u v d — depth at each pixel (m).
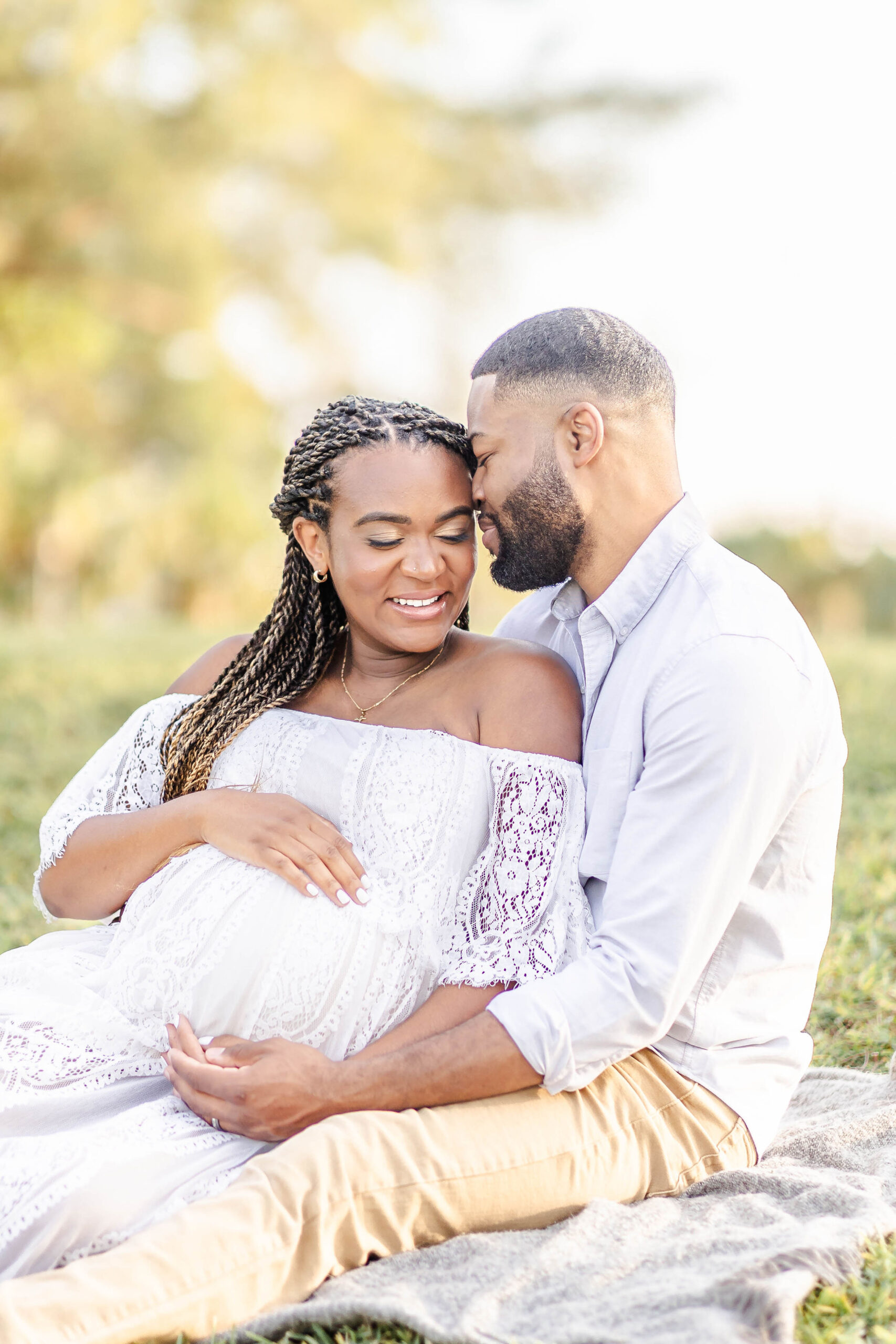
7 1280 1.93
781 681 2.29
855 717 6.91
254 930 2.32
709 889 2.24
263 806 2.42
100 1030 2.38
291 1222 2.00
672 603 2.43
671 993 2.23
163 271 20.59
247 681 2.68
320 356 23.73
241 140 20.95
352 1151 2.07
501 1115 2.20
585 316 2.48
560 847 2.40
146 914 2.45
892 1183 2.33
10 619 20.00
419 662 2.61
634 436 2.47
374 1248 2.08
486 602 14.32
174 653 9.47
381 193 22.67
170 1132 2.17
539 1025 2.18
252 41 21.33
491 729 2.49
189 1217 1.97
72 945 2.65
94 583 20.50
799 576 17.59
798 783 2.34
